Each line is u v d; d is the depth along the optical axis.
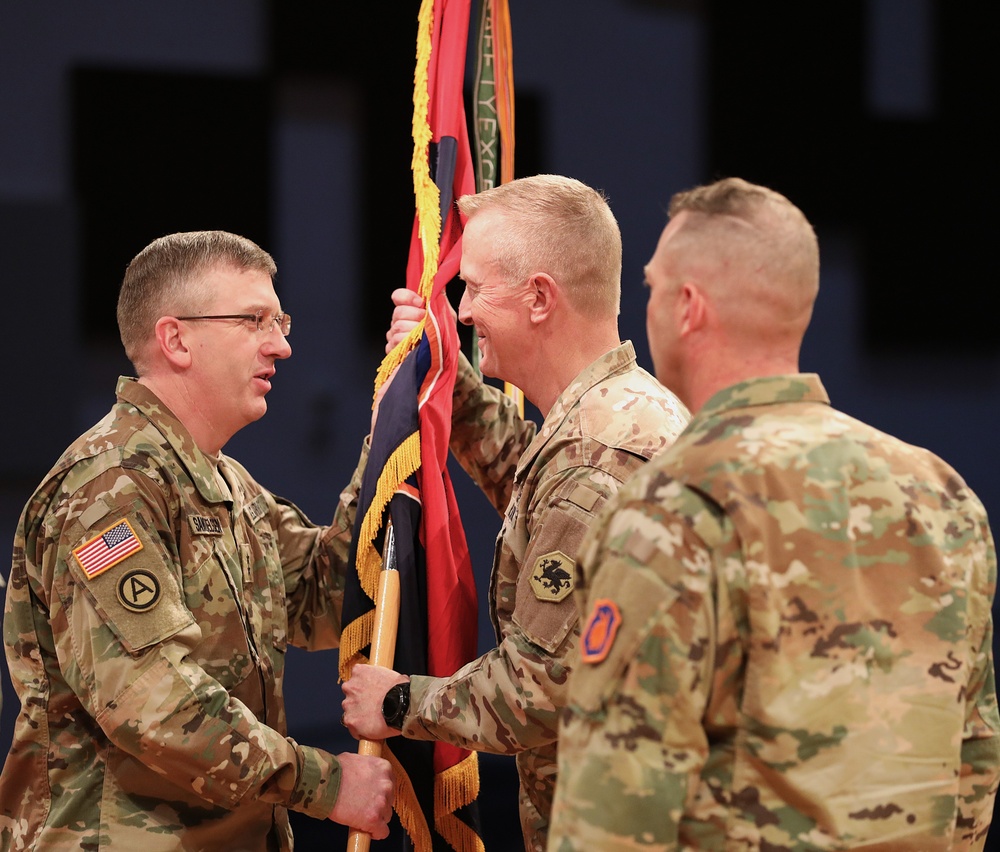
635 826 2.62
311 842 8.31
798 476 2.85
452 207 5.18
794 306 3.03
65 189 9.21
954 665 2.89
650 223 10.92
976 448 12.12
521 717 3.81
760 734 2.74
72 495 4.05
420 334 4.86
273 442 9.75
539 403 4.32
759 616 2.72
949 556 2.96
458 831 4.58
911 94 11.84
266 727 4.11
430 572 4.58
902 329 11.91
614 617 2.72
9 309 9.11
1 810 4.21
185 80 9.45
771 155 11.39
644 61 10.91
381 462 4.62
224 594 4.27
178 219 9.48
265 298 4.46
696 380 3.10
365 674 4.32
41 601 4.16
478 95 5.61
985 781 3.12
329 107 9.85
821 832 2.73
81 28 9.19
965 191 12.00
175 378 4.38
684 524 2.75
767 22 11.31
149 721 3.88
